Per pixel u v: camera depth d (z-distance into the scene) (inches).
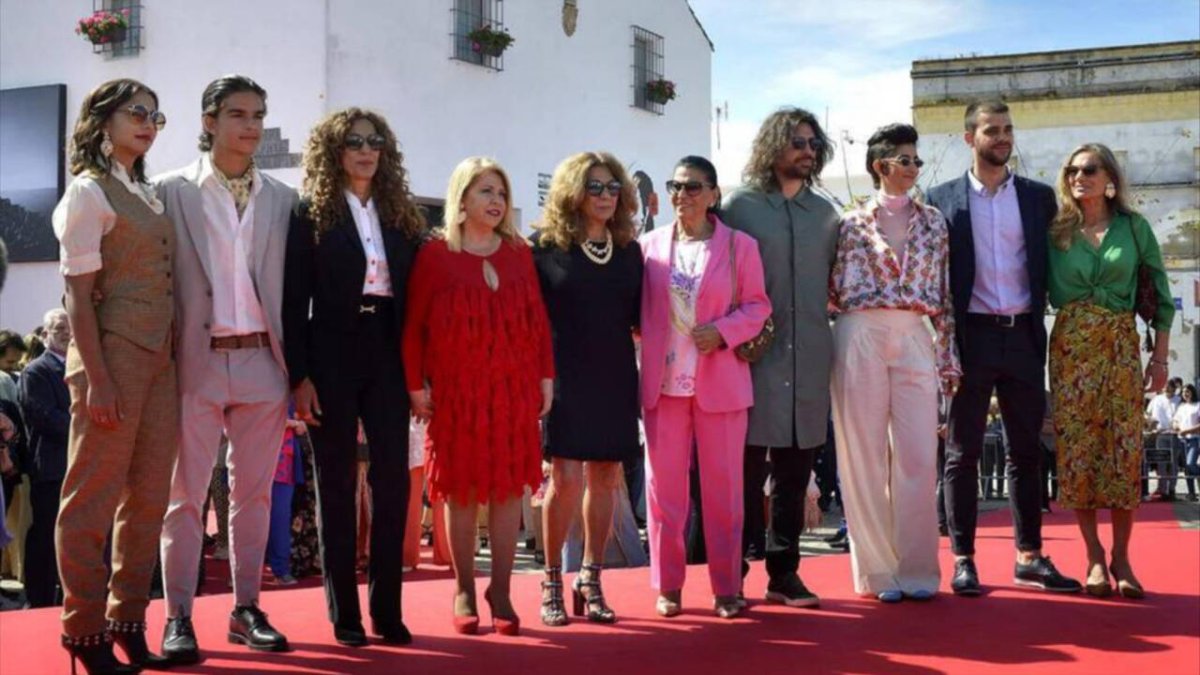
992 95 1193.4
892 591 220.4
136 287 166.7
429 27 646.5
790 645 186.2
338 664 173.0
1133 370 225.1
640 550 313.3
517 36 708.0
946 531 380.2
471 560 196.7
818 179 228.2
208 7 620.1
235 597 186.7
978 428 230.5
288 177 594.9
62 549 163.2
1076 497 223.8
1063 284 231.0
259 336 181.6
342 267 182.2
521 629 197.9
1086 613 210.1
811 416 216.2
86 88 663.1
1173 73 1154.7
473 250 193.3
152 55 637.9
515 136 706.8
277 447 186.4
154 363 168.6
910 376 222.1
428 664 172.9
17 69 685.9
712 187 211.5
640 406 213.2
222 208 180.7
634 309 208.5
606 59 792.3
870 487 224.4
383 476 185.6
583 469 217.0
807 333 217.6
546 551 204.5
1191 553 293.0
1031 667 172.9
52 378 278.5
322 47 587.2
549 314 204.4
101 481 164.4
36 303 676.7
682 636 192.7
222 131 179.9
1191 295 1145.4
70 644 163.6
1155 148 1163.3
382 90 616.4
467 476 190.7
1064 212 232.2
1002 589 232.5
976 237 230.1
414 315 190.2
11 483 298.4
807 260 218.7
